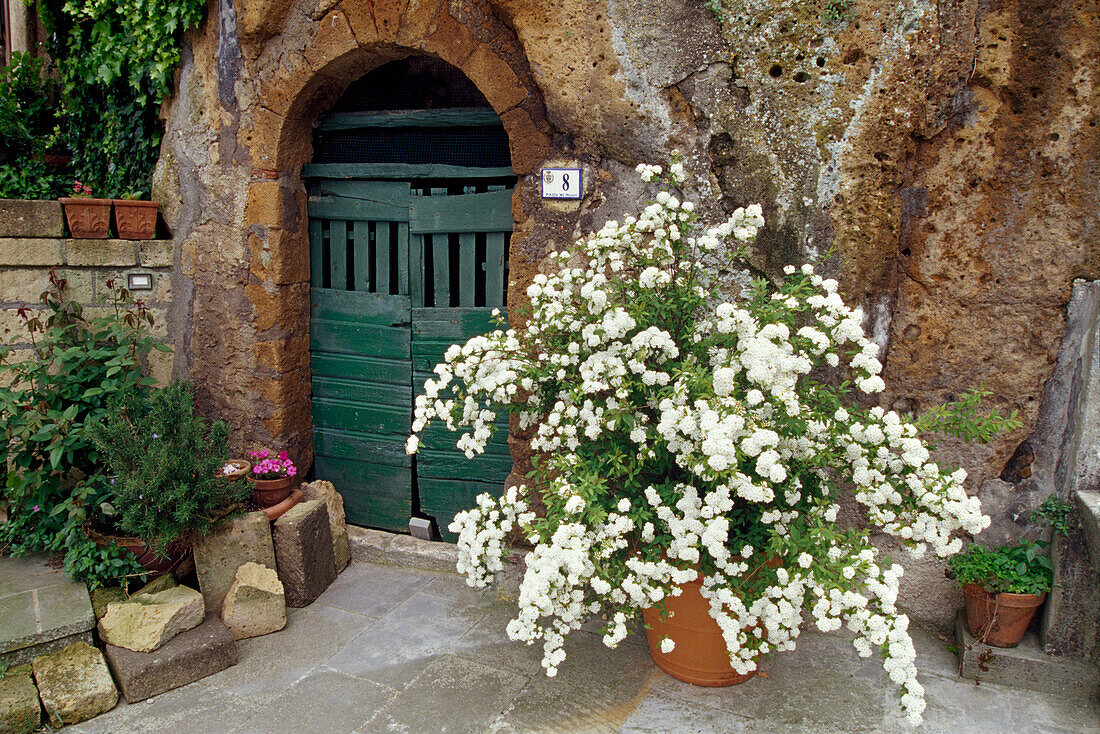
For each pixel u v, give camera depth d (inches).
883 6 115.0
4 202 153.4
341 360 172.6
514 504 113.3
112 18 177.0
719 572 99.8
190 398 148.8
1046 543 118.9
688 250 124.9
